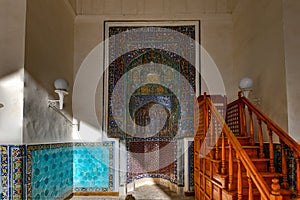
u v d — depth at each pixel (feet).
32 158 12.69
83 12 20.02
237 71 18.71
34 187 12.83
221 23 19.89
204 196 14.78
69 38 18.75
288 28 12.53
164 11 19.98
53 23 15.74
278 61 12.96
